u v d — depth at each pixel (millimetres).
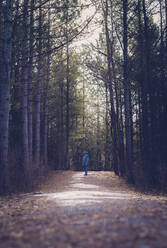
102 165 52688
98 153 51281
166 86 17766
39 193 10508
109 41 19344
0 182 10328
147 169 16141
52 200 7699
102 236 3566
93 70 18531
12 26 11031
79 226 4180
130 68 17000
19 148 16438
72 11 10461
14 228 4398
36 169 15117
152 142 16047
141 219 4469
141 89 18672
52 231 3990
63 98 30766
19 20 10961
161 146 17422
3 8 11180
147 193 11977
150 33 17406
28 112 17156
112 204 6418
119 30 17000
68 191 10922
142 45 16828
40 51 11766
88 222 4414
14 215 5688
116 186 14375
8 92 10719
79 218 4781
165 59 17281
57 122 32469
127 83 16031
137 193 11625
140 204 6441
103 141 44031
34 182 13312
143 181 15219
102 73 18609
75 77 28750
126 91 15992
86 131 43406
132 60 16844
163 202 7328
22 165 13328
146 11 15797
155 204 6480
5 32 10727
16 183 11820
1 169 10406
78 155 47625
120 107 22781
